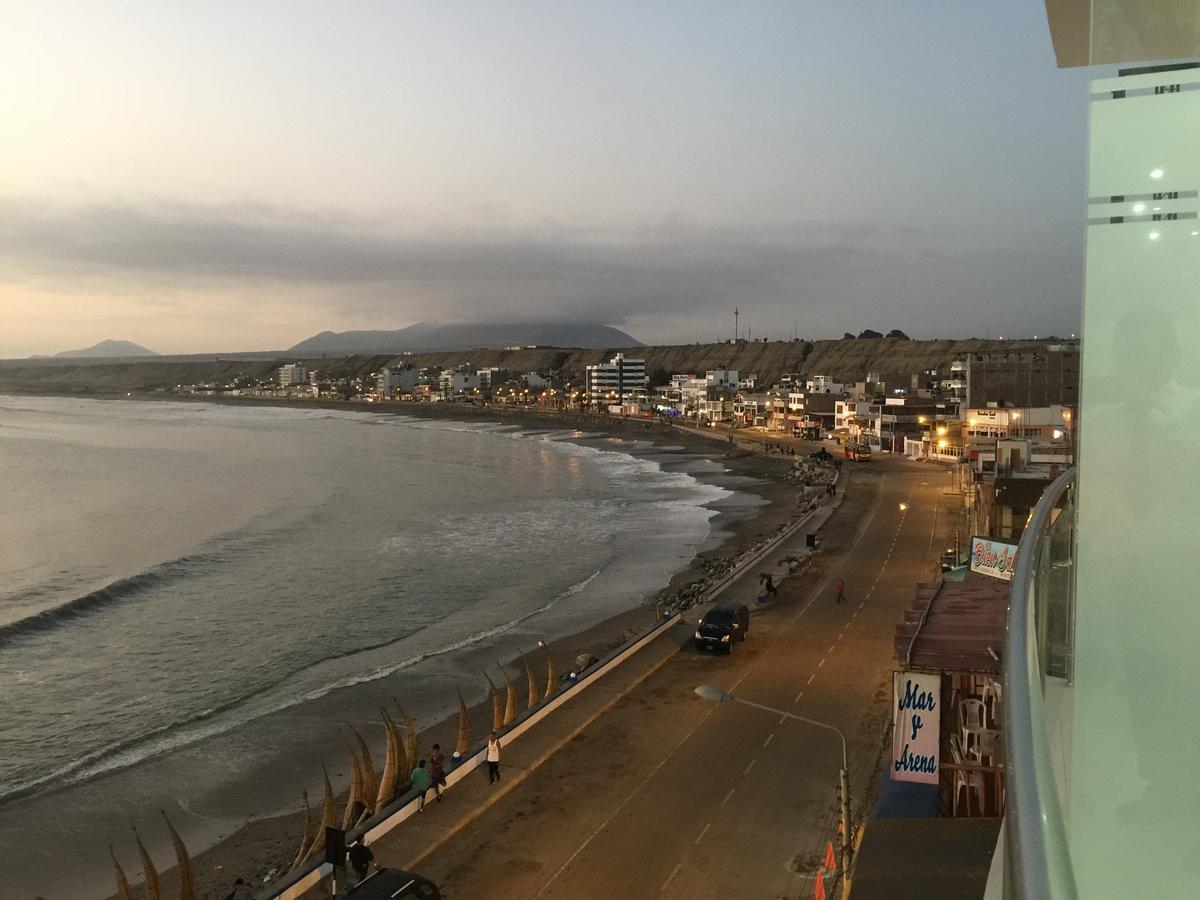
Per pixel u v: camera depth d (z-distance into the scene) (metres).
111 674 43.19
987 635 20.28
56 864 26.97
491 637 48.00
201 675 43.00
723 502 95.06
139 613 53.72
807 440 145.50
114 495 106.81
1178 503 2.60
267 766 33.06
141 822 29.33
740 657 36.62
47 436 191.50
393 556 69.81
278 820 29.06
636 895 20.61
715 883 20.95
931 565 53.66
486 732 34.75
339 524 84.88
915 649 19.66
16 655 46.03
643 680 34.06
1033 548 4.08
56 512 94.81
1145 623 2.62
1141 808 2.61
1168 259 2.58
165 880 25.75
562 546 73.06
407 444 172.25
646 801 24.78
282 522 86.12
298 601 56.38
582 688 32.59
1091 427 2.68
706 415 187.62
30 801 30.73
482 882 21.22
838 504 79.38
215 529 83.00
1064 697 3.50
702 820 23.72
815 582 49.81
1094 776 2.67
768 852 22.16
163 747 34.81
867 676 34.09
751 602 45.59
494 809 24.59
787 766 26.61
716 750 27.80
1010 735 2.14
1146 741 2.61
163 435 196.00
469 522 85.31
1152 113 2.56
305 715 37.62
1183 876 2.49
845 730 29.09
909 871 13.51
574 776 26.31
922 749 19.16
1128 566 2.65
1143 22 2.55
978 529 44.81
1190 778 2.56
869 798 24.16
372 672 42.88
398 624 51.25
